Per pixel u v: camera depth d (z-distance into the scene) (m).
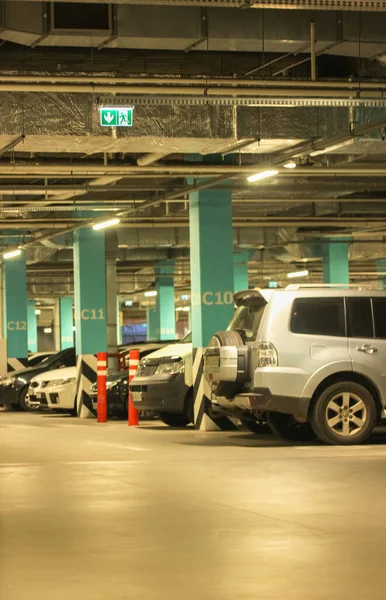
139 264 38.03
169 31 11.64
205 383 16.88
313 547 6.13
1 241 28.70
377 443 13.08
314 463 10.68
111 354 22.27
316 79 12.10
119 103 12.83
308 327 12.69
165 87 11.91
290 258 32.94
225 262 18.17
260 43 11.97
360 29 12.10
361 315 12.86
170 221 25.31
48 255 33.25
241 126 13.75
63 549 6.18
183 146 14.03
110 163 17.41
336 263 30.09
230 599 4.89
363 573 5.43
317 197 22.20
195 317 18.09
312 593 5.00
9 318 29.52
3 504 8.00
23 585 5.24
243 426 17.02
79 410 22.38
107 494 8.52
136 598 4.94
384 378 12.80
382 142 14.04
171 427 17.66
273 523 7.00
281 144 14.17
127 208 21.42
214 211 18.22
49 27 11.25
